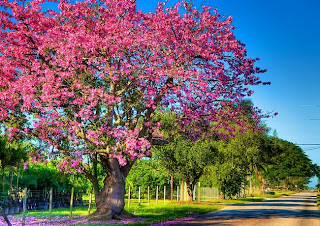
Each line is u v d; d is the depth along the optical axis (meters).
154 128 19.31
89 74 17.77
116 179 20.41
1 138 22.72
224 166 43.09
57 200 30.41
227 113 21.39
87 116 16.94
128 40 17.50
